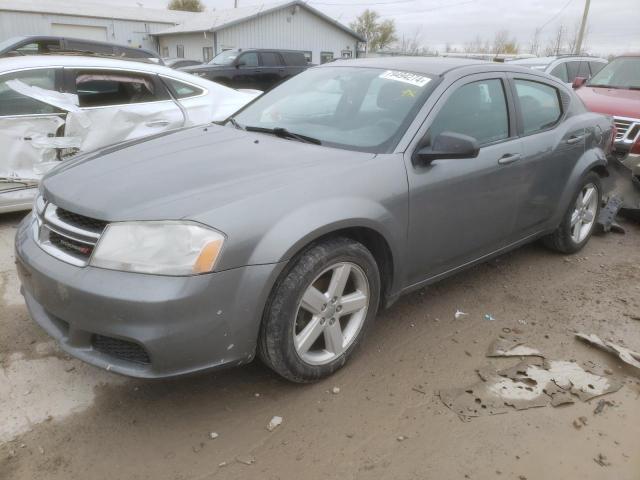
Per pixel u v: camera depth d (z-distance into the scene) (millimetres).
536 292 4062
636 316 3727
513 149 3670
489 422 2621
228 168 2732
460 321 3584
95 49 8609
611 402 2816
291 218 2457
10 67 4879
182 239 2254
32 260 2506
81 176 2746
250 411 2635
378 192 2807
